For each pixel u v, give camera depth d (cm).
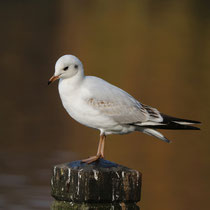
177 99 2377
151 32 3678
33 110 2302
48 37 3644
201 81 2688
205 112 2198
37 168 1562
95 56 3116
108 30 3762
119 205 595
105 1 4941
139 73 2800
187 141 1905
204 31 3694
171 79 2673
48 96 2553
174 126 805
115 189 591
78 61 747
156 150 1786
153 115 808
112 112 766
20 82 2775
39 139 1877
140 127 805
